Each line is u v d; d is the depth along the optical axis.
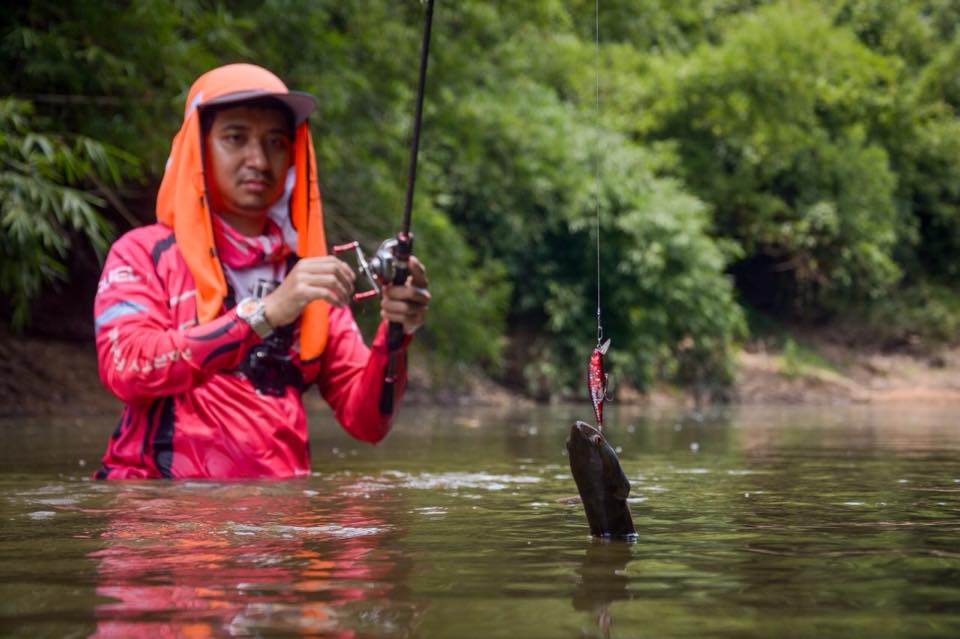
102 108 8.76
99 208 10.77
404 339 3.36
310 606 1.37
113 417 8.50
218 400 3.34
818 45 22.03
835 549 1.84
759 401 18.27
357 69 12.47
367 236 12.16
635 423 8.46
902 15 26.83
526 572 1.61
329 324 3.67
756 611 1.34
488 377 16.31
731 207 21.75
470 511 2.40
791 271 23.69
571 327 17.11
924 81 25.75
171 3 8.78
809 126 23.23
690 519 2.26
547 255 17.61
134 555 1.77
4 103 6.84
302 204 3.63
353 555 1.77
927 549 1.83
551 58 19.61
